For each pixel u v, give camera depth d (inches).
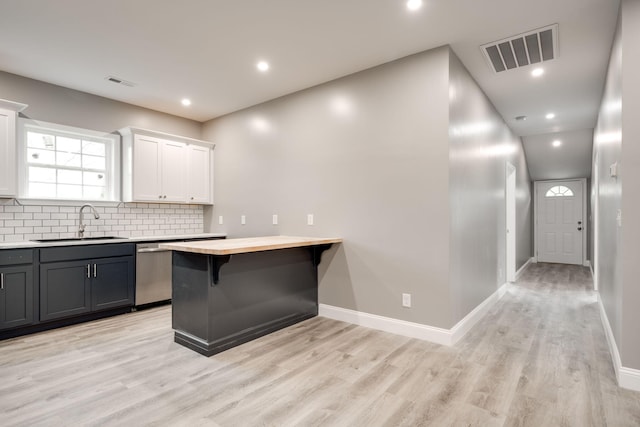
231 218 187.3
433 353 107.9
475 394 83.7
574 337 123.9
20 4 93.5
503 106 178.9
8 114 128.6
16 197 136.4
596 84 147.9
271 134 167.2
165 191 176.9
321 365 99.1
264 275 124.1
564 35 109.5
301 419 73.3
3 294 118.5
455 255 119.7
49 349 110.9
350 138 137.9
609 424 71.9
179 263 116.7
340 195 140.7
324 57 124.8
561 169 300.2
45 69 134.7
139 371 95.3
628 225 87.2
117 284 147.2
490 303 164.9
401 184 124.3
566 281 230.4
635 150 86.4
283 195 161.5
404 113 123.9
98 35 110.1
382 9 96.4
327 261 144.7
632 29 86.4
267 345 114.4
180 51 120.8
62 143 155.3
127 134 167.2
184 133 196.4
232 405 78.5
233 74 138.9
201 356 105.6
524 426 71.3
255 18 100.9
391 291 126.8
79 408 77.1
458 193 123.4
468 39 112.2
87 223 159.8
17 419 73.0
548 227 322.7
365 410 76.8
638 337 86.3
